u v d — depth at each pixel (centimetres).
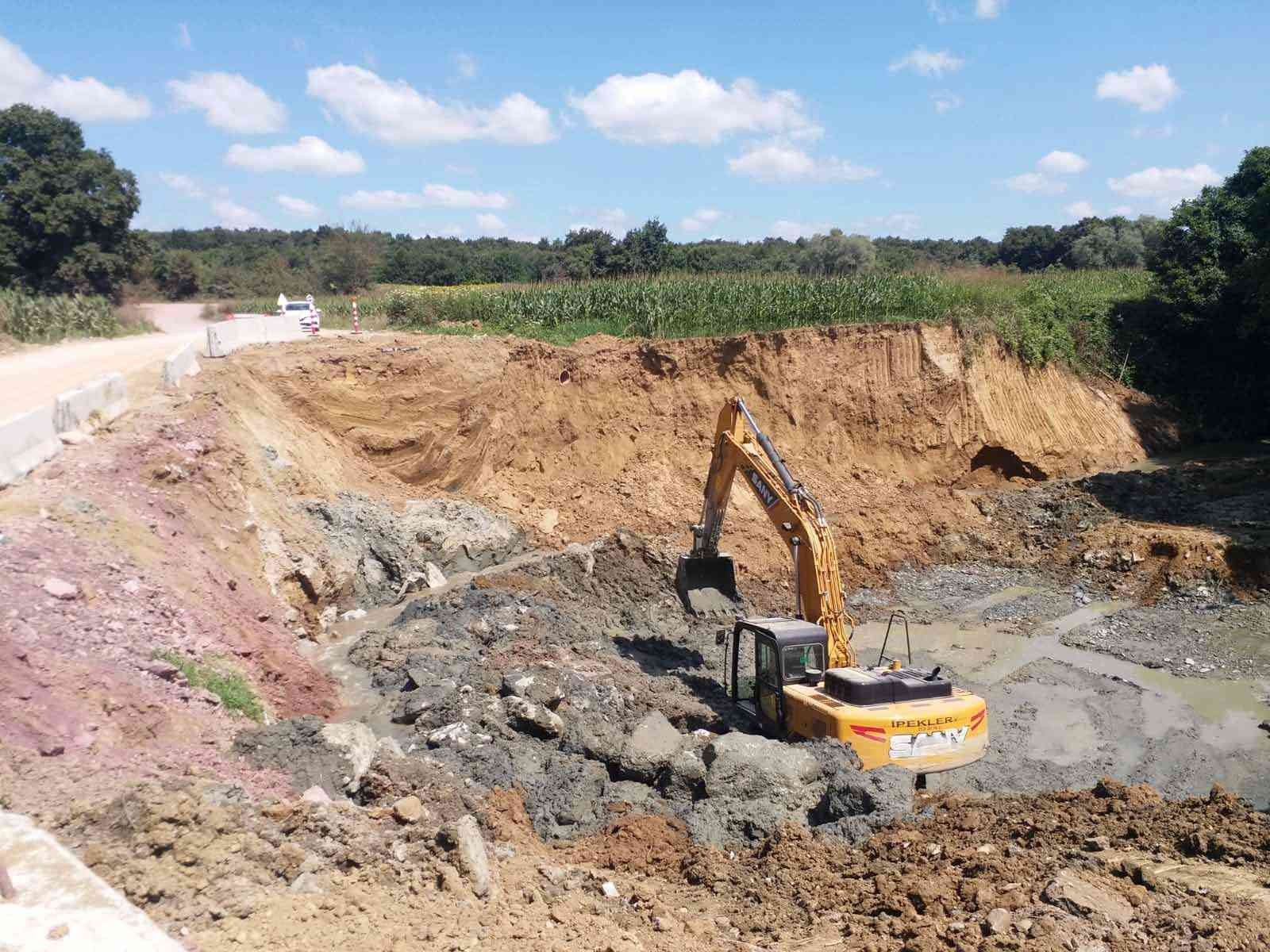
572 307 3172
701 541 1728
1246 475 2581
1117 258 6128
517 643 1641
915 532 2448
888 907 855
